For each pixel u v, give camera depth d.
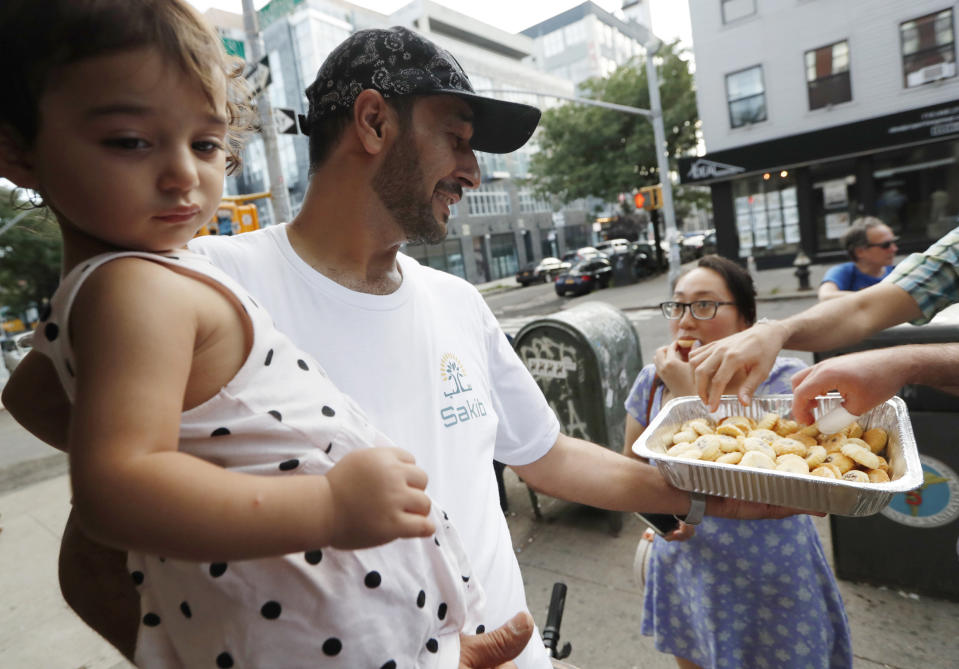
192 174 0.59
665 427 1.42
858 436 1.27
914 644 2.42
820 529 3.43
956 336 2.26
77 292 0.56
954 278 1.39
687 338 2.02
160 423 0.51
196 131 0.60
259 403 0.63
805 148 16.62
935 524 2.62
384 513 0.54
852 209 16.75
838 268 4.02
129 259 0.58
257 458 0.63
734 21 17.02
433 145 0.96
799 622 1.62
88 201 0.56
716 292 1.99
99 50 0.52
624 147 22.56
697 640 1.80
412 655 0.71
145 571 0.69
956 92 14.41
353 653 0.65
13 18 0.53
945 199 15.39
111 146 0.55
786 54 16.42
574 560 3.41
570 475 1.32
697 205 25.05
